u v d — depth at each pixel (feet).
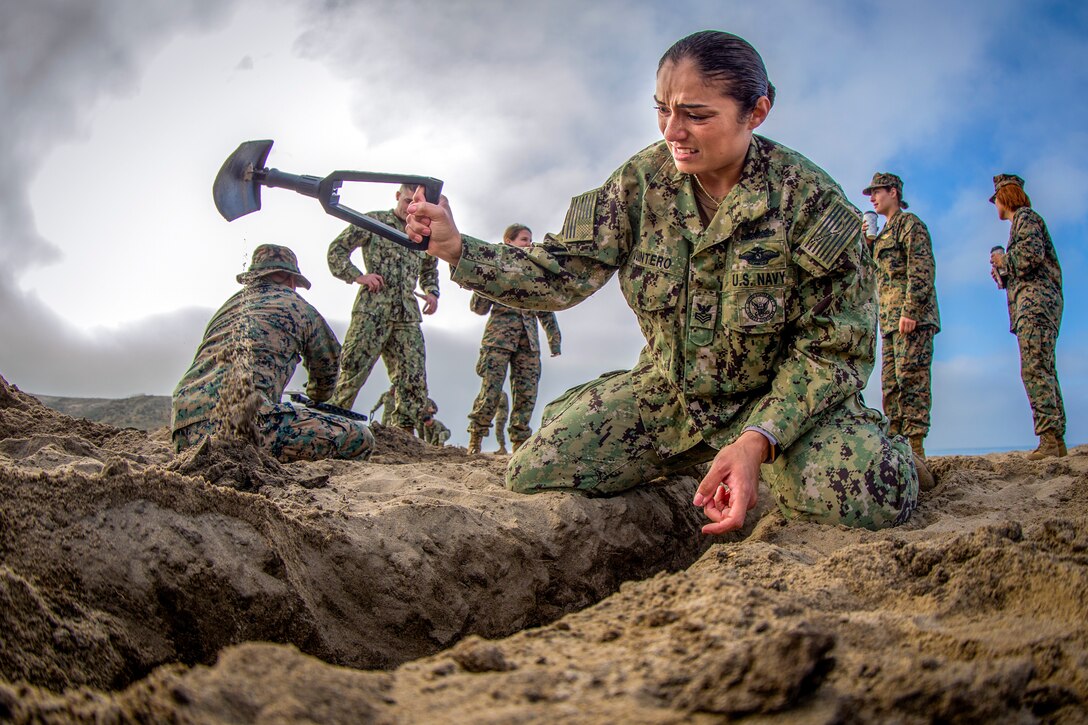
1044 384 19.31
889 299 21.11
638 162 11.14
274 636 7.37
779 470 10.69
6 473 6.64
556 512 10.57
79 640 5.91
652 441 11.55
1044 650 4.74
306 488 10.74
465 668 4.68
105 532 6.77
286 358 15.21
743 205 10.31
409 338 24.77
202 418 13.56
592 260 11.13
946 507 11.30
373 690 4.25
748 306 10.44
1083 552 6.52
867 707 4.10
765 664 4.12
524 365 26.78
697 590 5.89
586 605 10.41
